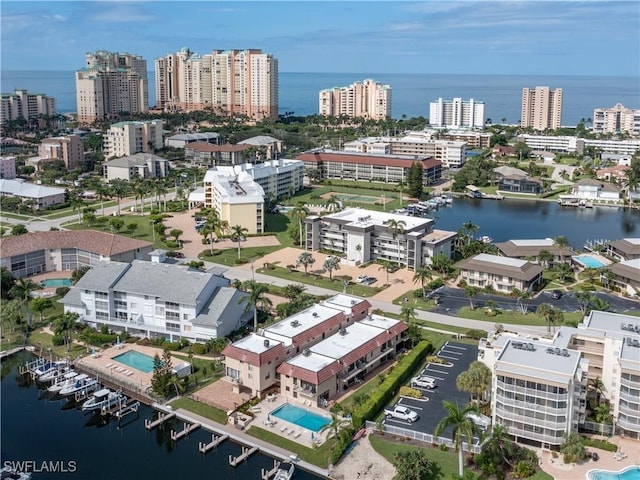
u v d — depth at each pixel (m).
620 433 157.38
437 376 189.25
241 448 157.62
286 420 166.88
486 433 151.38
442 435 157.12
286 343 188.38
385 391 173.50
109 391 180.12
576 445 144.62
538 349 161.62
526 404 150.00
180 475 147.38
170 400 177.50
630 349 160.50
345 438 153.88
